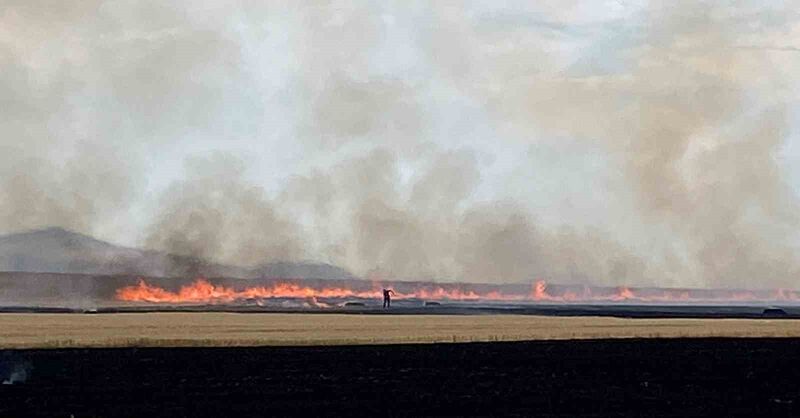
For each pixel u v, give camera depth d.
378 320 179.50
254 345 107.00
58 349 95.25
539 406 58.16
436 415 53.75
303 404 57.28
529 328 151.62
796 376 79.19
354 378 71.94
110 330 127.56
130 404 56.81
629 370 81.81
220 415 52.72
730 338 133.50
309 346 106.88
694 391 67.31
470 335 129.75
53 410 53.97
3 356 85.69
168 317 181.00
